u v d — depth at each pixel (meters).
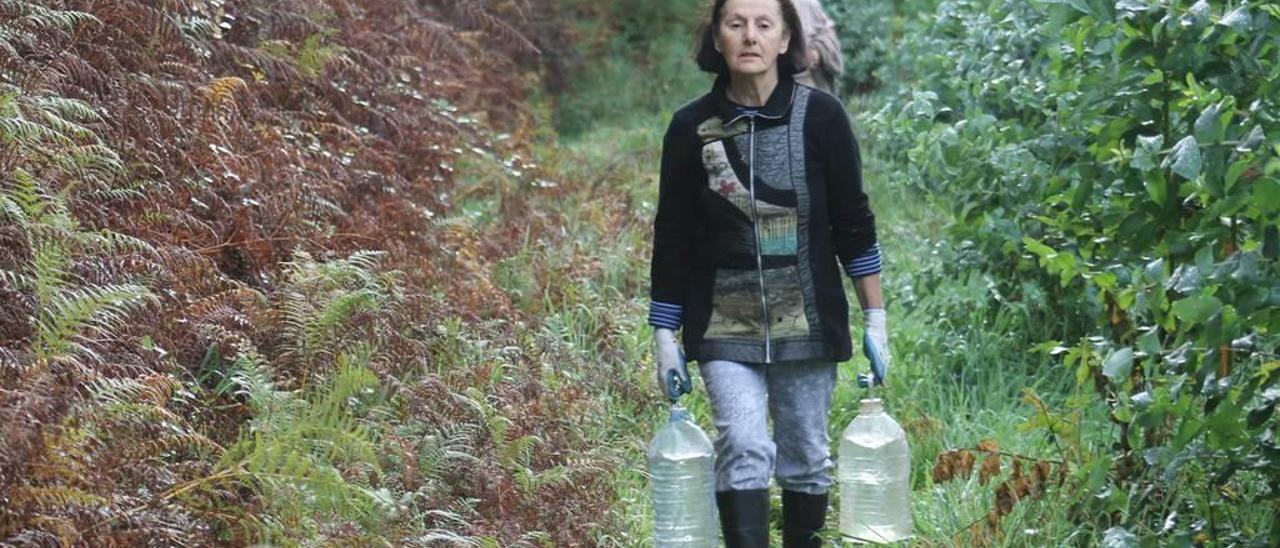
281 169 7.10
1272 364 4.80
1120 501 5.61
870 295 5.67
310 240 6.84
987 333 8.46
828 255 5.51
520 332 7.41
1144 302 4.96
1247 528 5.54
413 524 5.27
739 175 5.43
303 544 4.75
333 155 8.05
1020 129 7.67
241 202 6.74
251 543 4.74
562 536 5.71
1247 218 4.96
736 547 5.48
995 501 5.87
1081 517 5.93
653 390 7.78
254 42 8.34
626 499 6.49
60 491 4.18
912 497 6.66
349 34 9.52
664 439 5.54
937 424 7.39
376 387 6.18
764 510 5.47
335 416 5.25
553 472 5.93
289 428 5.14
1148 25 5.28
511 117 13.64
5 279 4.93
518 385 6.80
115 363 4.98
